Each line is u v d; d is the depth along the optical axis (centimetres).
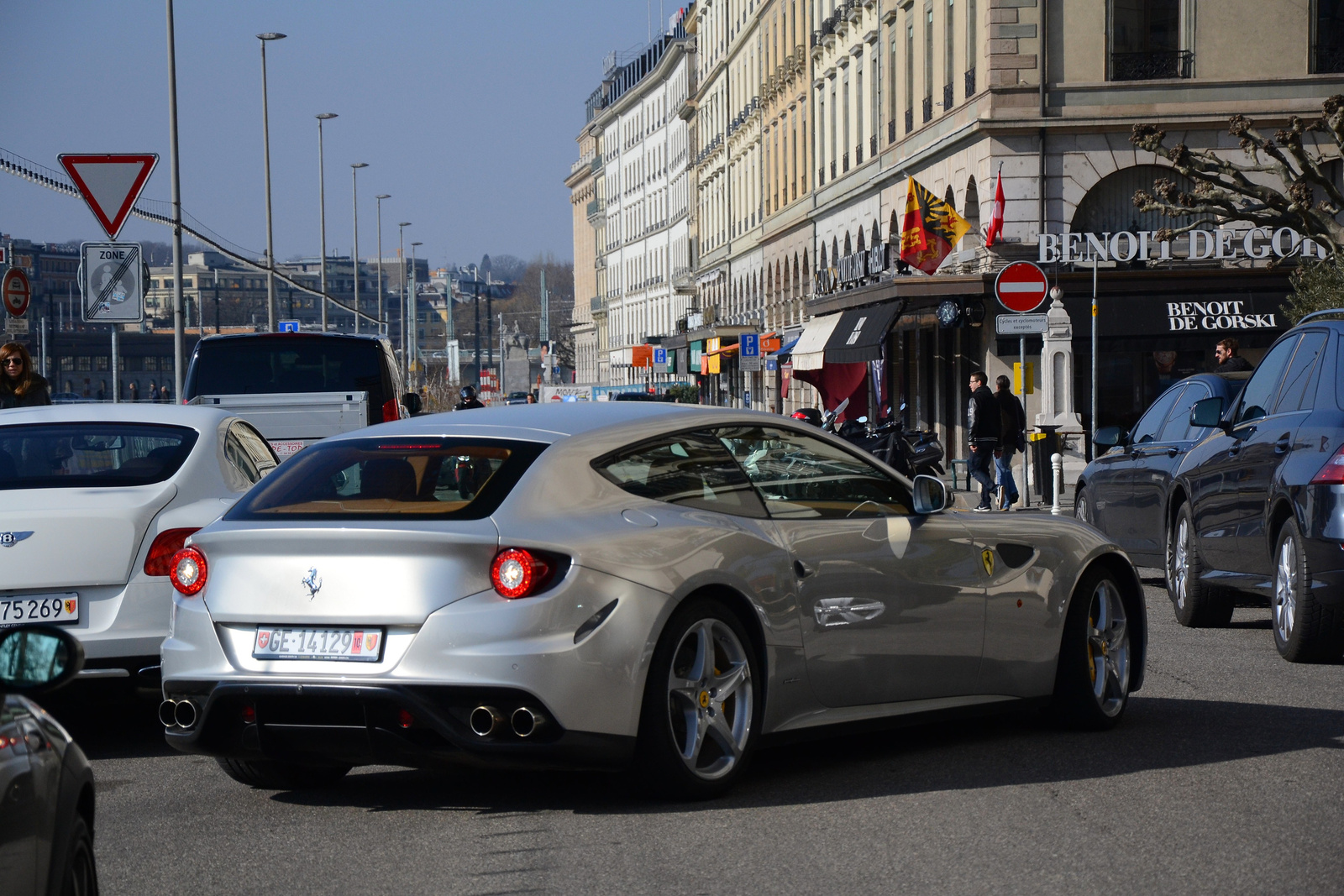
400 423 739
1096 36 3797
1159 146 2609
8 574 859
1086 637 849
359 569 649
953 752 797
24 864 375
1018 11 3794
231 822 687
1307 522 1071
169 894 570
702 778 681
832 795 701
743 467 740
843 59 5622
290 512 681
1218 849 596
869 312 4316
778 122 7156
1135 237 3688
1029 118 3791
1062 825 636
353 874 591
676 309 11788
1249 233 3681
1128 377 3791
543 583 639
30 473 918
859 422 2272
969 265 3984
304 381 1991
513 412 744
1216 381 1491
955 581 790
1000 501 2908
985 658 806
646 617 653
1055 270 3744
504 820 670
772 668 708
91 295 1747
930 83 4475
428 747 645
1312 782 714
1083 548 855
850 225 5559
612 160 15200
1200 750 794
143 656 867
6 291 1786
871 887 554
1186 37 3797
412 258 12444
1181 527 1374
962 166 4091
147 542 879
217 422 1002
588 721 639
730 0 8731
